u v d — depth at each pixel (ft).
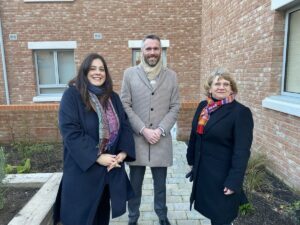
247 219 10.16
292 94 13.78
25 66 29.91
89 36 29.55
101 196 7.96
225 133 7.68
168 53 30.32
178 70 30.71
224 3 22.20
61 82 31.22
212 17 25.86
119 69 30.19
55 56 30.45
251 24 16.97
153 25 29.68
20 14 28.99
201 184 8.19
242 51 18.49
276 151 14.05
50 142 21.09
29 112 20.90
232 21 20.35
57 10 29.04
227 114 7.69
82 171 7.66
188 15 29.73
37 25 29.22
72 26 29.32
